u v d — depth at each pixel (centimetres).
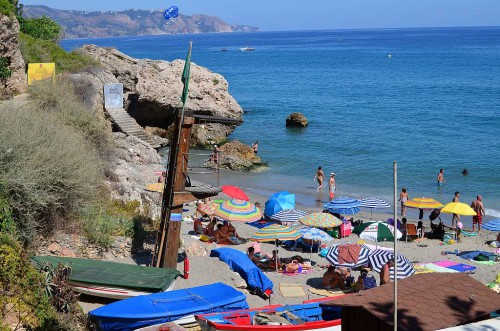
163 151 4747
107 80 4462
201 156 4884
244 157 4625
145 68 5150
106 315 1521
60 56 4425
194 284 1955
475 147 5219
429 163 4681
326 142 5481
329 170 4516
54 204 2084
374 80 10981
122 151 3612
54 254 1998
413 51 19900
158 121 5184
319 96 8850
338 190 3988
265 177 4312
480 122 6444
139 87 5003
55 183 2108
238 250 2334
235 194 2923
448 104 7775
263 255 2412
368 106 7756
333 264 2103
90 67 4397
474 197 3831
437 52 18975
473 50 19612
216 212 2655
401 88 9650
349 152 5094
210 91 5403
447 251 2658
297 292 2064
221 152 4647
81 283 1709
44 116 2559
